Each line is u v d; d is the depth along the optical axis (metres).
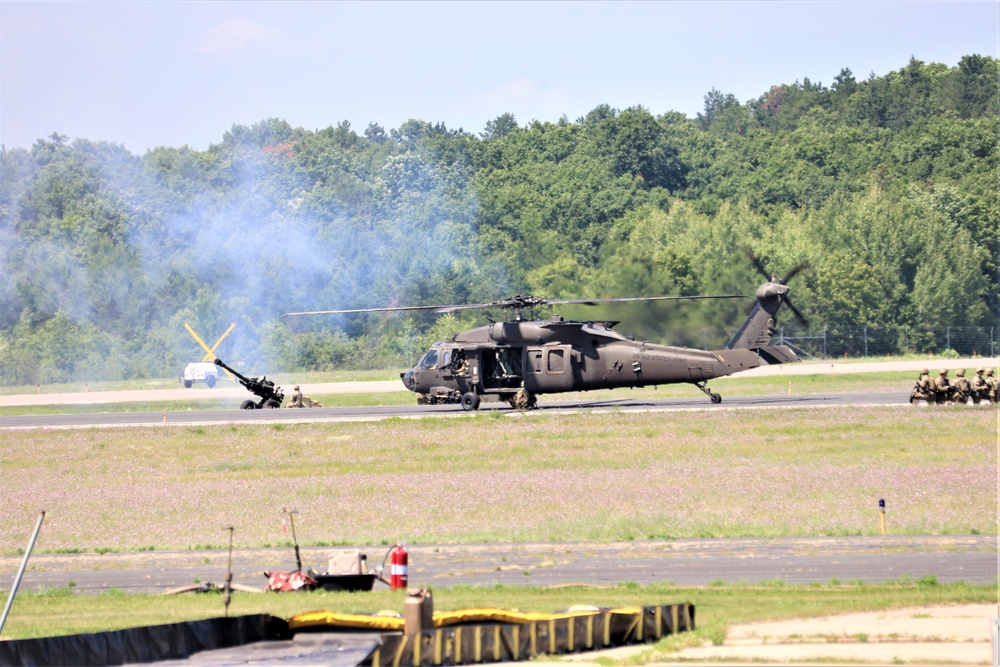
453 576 72.12
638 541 83.12
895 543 79.25
